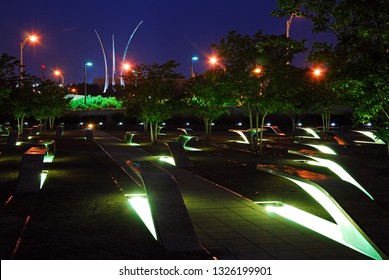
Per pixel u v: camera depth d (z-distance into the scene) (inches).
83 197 492.1
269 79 943.7
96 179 635.5
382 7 405.1
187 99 1444.4
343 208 348.2
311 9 453.7
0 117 2566.4
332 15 442.3
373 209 348.8
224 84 954.1
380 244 307.1
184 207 362.9
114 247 303.1
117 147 1248.8
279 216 437.7
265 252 327.9
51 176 662.5
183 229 339.0
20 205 454.3
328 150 946.7
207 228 395.2
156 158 954.7
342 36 436.1
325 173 716.7
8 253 294.7
